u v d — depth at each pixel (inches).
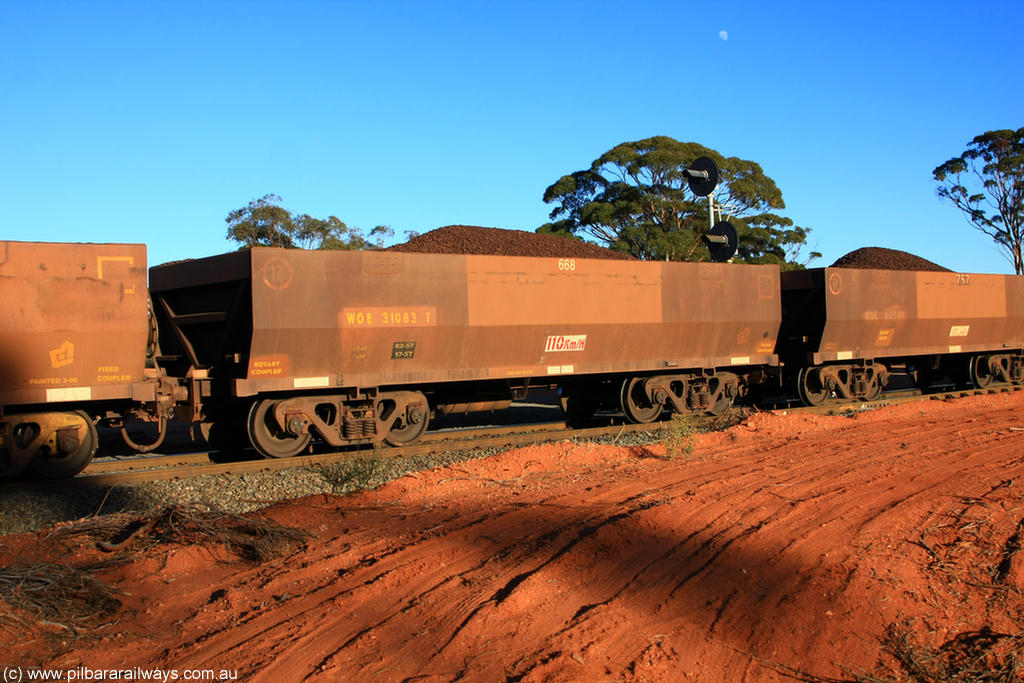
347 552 279.6
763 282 678.5
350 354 497.4
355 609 233.5
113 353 442.3
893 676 227.5
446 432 585.6
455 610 232.2
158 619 230.5
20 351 414.6
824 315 731.4
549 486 389.7
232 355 487.8
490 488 390.0
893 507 353.1
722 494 365.7
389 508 348.2
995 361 922.7
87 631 220.7
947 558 305.1
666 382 644.1
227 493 396.2
